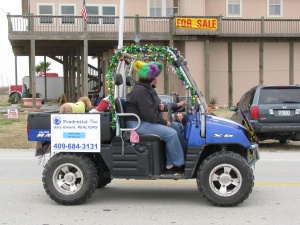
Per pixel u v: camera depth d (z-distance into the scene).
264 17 35.03
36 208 7.12
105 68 35.62
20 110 29.41
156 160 7.03
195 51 32.88
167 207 7.13
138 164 7.04
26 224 6.25
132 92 7.13
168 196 7.92
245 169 6.89
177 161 7.04
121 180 9.31
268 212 6.80
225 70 34.47
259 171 10.59
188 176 7.00
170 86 30.78
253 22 33.75
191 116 7.14
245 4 34.84
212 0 34.56
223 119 7.22
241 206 7.15
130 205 7.27
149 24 32.22
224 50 34.34
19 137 17.38
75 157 7.16
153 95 7.24
